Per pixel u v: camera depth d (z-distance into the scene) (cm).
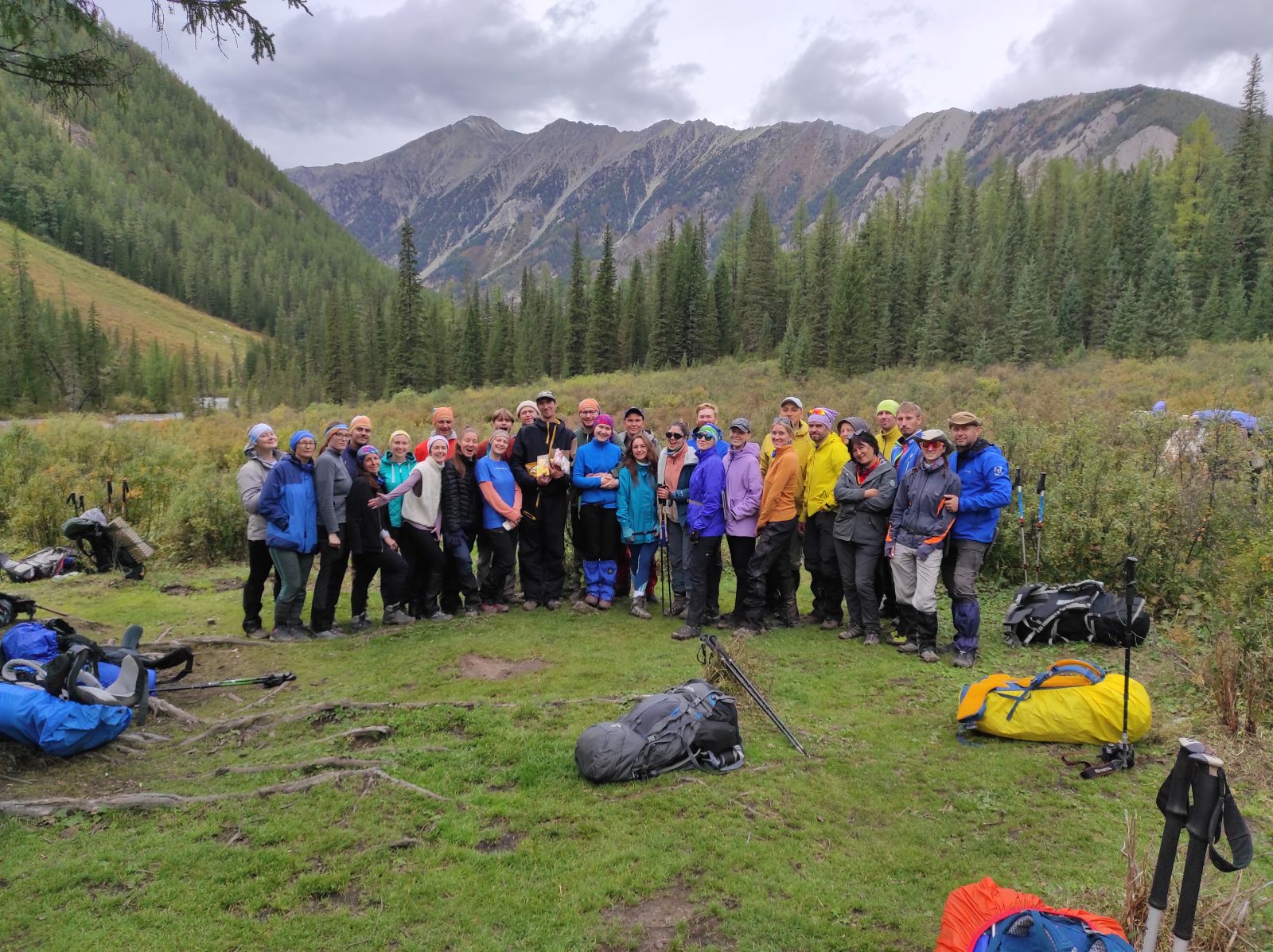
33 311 8438
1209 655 563
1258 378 2398
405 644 696
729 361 6231
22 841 382
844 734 507
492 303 8212
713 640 560
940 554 636
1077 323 4884
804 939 316
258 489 706
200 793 431
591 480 767
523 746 478
